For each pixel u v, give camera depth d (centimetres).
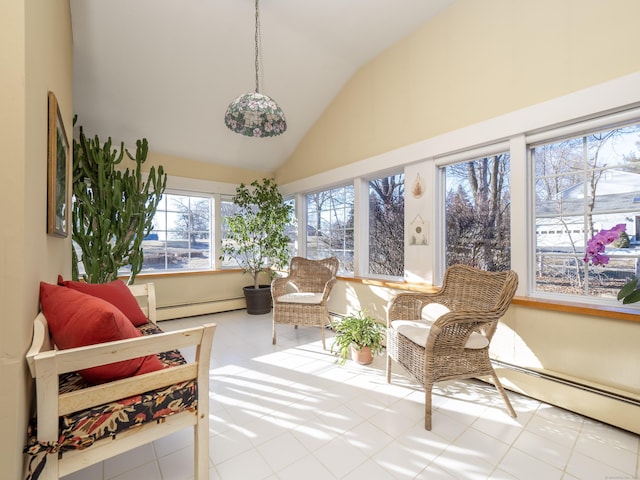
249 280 438
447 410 174
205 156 391
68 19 200
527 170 197
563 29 176
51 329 108
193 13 233
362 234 319
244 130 240
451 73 232
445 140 233
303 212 412
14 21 86
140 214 296
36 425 93
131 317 184
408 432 154
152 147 354
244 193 398
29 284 94
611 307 161
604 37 161
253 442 146
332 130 352
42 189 115
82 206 264
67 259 211
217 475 126
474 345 168
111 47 242
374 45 281
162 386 111
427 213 252
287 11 241
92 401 97
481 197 229
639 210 162
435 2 233
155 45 249
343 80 329
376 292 287
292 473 127
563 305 170
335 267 329
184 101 306
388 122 283
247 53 275
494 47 207
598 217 175
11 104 85
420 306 217
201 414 119
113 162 288
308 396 190
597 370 162
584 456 136
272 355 258
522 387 188
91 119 299
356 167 312
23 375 87
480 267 229
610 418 155
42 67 113
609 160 171
